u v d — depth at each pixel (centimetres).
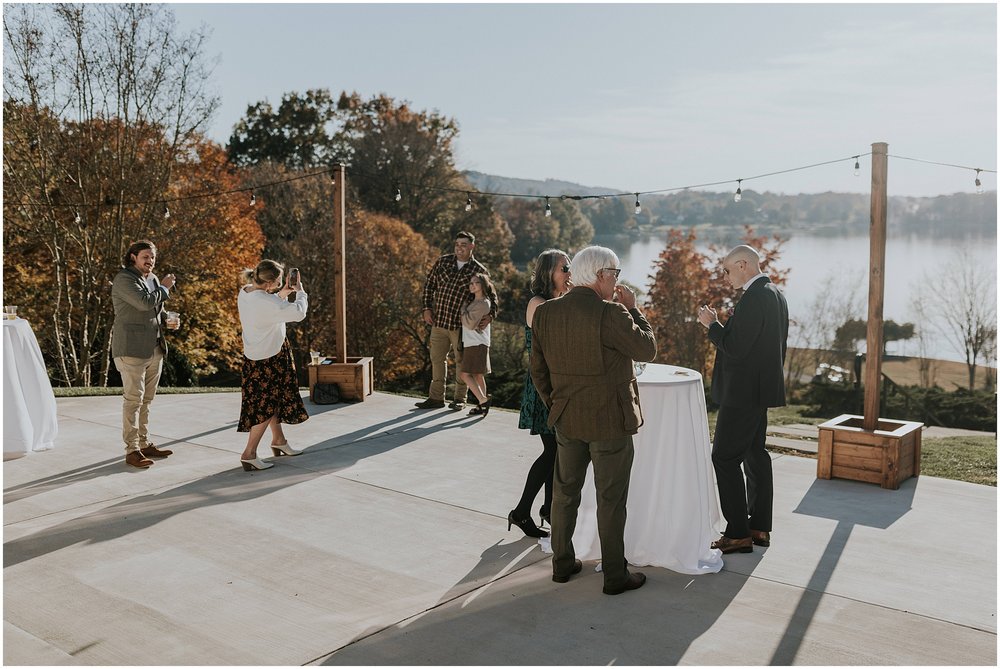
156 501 486
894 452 511
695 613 330
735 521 398
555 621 322
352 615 329
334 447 626
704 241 2436
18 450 587
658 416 378
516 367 2508
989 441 962
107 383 1772
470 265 760
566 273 415
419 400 836
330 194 2570
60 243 1709
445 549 409
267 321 537
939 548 408
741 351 382
